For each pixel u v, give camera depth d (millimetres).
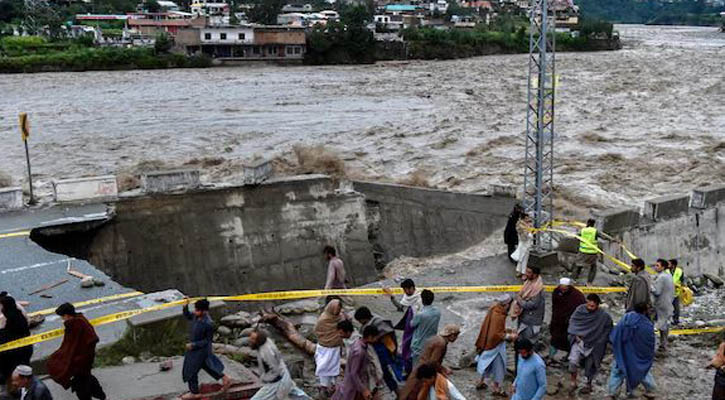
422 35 139500
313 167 41906
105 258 21812
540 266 18391
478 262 19547
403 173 41594
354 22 125750
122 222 22359
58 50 112875
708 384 13133
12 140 50781
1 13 145250
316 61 122500
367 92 81000
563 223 22609
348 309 15578
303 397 10297
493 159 44719
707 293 20219
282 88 84938
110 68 107312
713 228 22672
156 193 23156
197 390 10734
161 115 62812
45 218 21344
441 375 9422
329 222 25531
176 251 22781
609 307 16797
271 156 45281
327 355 11453
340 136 52656
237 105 69438
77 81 91688
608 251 20047
